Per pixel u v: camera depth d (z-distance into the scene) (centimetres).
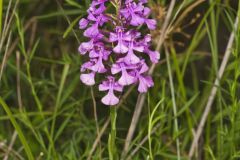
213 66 90
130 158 82
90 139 90
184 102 86
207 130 87
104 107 101
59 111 92
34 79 94
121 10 65
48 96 100
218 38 106
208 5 102
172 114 93
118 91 69
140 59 66
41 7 106
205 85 98
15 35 99
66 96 88
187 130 93
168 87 93
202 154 96
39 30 107
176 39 107
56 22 107
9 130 95
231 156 80
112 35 65
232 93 78
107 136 93
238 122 83
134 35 65
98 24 66
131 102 94
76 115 89
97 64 66
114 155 73
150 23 67
